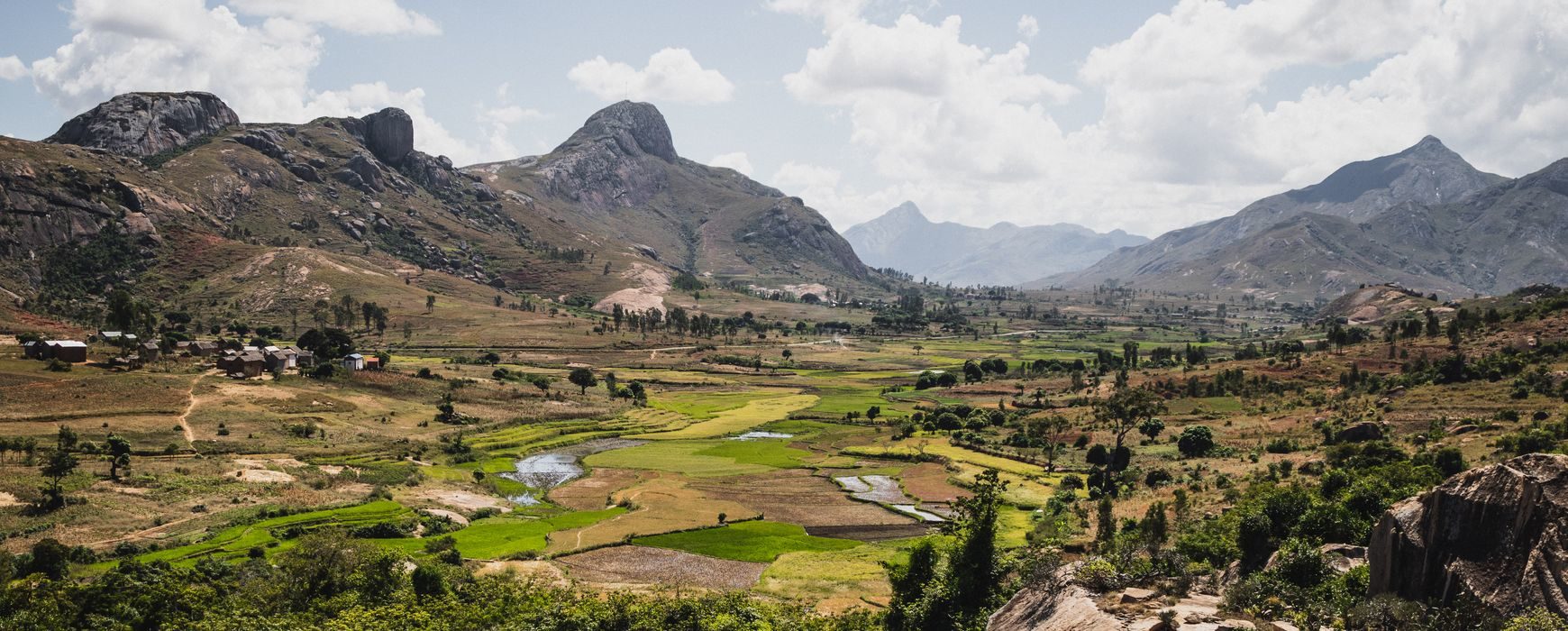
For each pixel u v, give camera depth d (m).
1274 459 114.75
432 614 58.34
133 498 98.56
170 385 160.38
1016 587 54.06
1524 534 32.03
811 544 94.88
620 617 58.78
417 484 119.12
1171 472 113.25
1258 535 57.94
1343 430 120.25
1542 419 106.81
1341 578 42.41
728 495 120.06
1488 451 92.12
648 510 109.44
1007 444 150.75
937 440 158.00
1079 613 36.34
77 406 138.88
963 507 61.47
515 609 60.78
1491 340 171.25
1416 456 87.31
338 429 147.25
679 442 165.25
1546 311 180.38
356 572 66.50
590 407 190.62
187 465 114.81
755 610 62.12
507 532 98.19
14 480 99.25
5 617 56.12
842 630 57.94
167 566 74.62
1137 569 43.50
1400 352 177.38
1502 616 31.05
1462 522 34.28
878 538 97.94
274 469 118.19
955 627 53.53
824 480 131.00
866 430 176.00
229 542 86.75
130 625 57.19
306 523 94.94
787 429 179.00
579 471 137.75
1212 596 38.97
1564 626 28.44
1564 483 31.89
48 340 180.62
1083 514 93.94
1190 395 176.75
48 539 74.69
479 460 142.38
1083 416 167.88
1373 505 58.69
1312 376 174.50
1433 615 32.59
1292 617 35.53
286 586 64.31
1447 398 132.25
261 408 152.12
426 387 186.75
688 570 84.81
